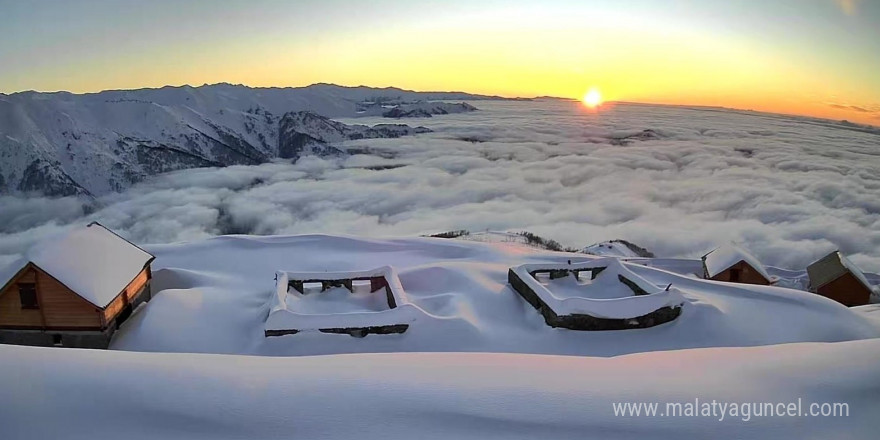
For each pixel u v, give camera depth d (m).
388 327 18.00
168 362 11.48
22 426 8.92
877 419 9.23
